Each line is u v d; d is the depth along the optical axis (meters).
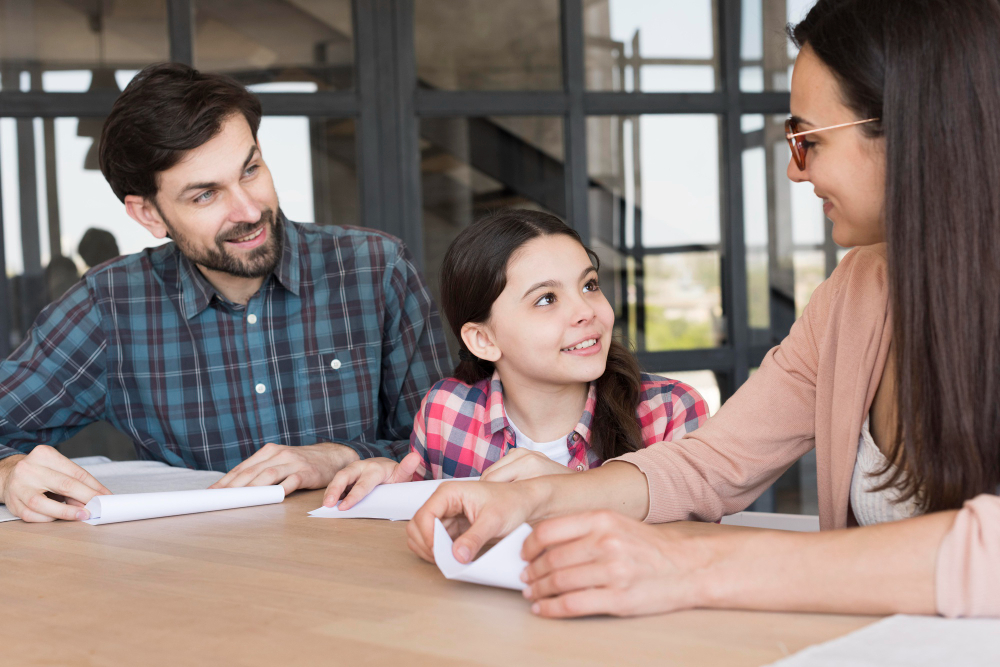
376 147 2.69
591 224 2.88
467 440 1.39
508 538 0.68
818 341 0.98
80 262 2.53
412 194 2.71
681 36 2.92
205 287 1.59
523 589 0.66
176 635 0.61
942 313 0.71
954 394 0.71
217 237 1.43
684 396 1.34
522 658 0.54
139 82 1.38
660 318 2.96
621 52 2.88
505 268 1.27
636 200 2.91
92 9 2.51
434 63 2.75
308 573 0.76
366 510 1.04
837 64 0.76
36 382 1.57
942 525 0.60
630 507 0.89
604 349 1.28
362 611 0.65
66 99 2.49
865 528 0.63
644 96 2.87
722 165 2.96
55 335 1.60
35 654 0.58
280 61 2.65
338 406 1.67
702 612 0.62
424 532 0.78
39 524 1.07
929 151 0.70
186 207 1.42
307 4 2.65
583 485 0.87
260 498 1.14
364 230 1.77
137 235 2.58
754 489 0.99
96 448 2.63
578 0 2.80
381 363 1.75
